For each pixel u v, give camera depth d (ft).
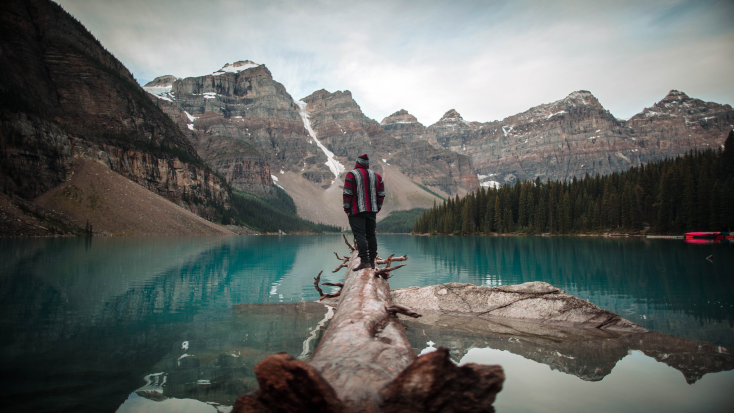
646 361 16.80
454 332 22.58
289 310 28.07
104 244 118.52
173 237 206.08
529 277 49.60
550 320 25.20
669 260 72.49
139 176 343.46
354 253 29.40
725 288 38.60
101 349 17.62
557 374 15.01
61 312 25.85
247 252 105.81
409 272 56.34
